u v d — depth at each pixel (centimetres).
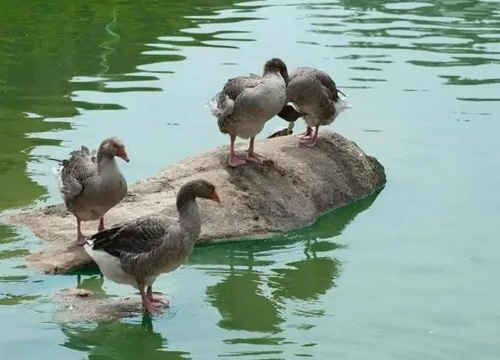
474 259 1194
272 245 1243
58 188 1252
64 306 1054
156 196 1273
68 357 956
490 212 1333
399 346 980
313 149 1424
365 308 1069
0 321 1019
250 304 1080
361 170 1427
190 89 1797
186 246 1020
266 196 1306
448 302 1082
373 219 1327
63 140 1539
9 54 2002
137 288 1077
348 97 1788
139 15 2362
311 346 980
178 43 2102
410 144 1582
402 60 2017
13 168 1426
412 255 1207
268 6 2502
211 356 958
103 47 2064
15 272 1119
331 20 2366
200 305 1074
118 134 1573
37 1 2455
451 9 2539
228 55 2009
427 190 1416
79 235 1170
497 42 2175
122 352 969
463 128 1650
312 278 1148
